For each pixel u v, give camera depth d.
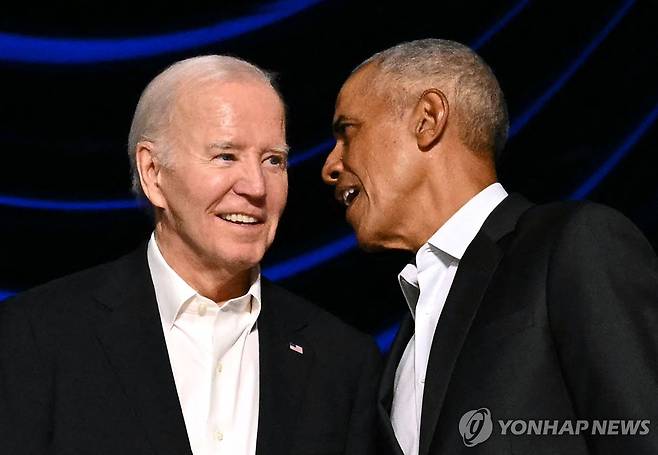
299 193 12.63
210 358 6.89
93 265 12.36
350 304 12.84
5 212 12.19
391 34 12.16
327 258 12.80
